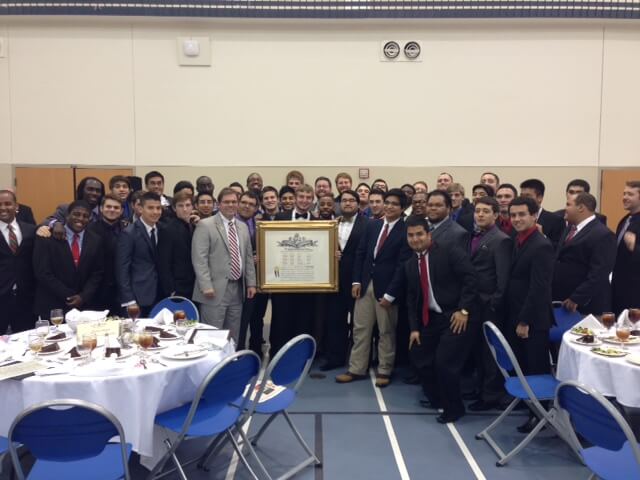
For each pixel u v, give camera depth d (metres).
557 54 7.21
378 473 3.02
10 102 7.24
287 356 2.83
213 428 2.60
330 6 6.97
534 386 3.22
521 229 3.56
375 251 4.49
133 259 4.18
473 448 3.32
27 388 2.41
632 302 4.21
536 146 7.30
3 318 4.17
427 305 3.78
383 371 4.47
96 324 3.14
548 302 3.49
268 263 4.63
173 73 7.23
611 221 7.35
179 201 4.35
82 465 2.29
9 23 7.13
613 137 7.29
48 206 7.32
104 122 7.27
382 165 7.37
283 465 3.13
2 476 2.87
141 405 2.51
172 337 3.13
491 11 6.95
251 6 6.96
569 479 2.94
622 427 2.01
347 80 7.27
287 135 7.33
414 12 6.97
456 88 7.27
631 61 7.22
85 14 6.94
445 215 3.77
